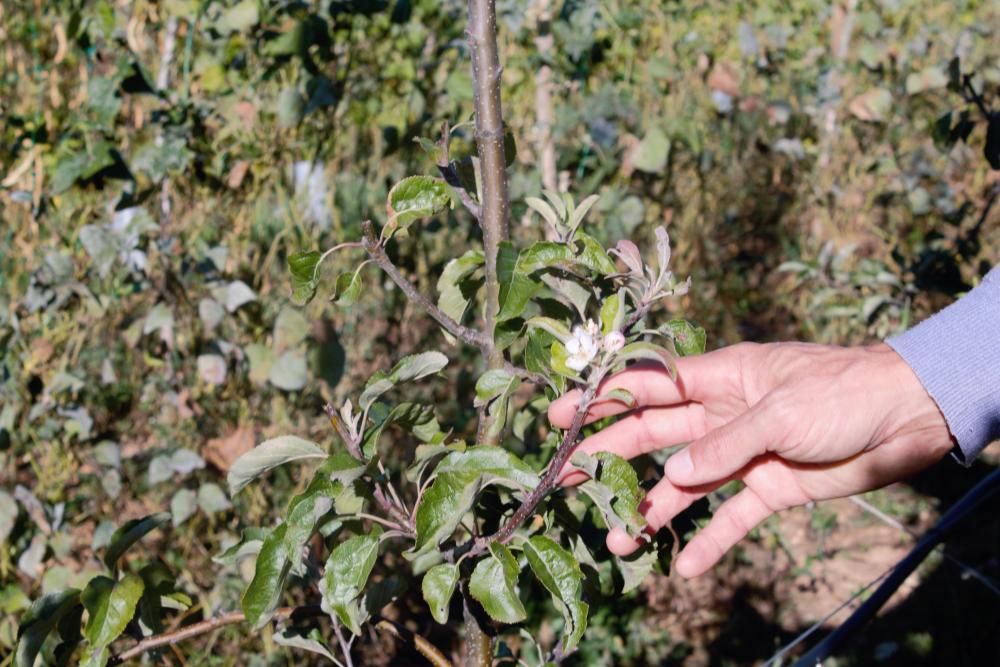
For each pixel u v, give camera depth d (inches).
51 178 124.0
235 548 51.0
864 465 55.0
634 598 145.5
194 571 129.3
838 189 199.5
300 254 45.1
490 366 49.5
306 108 120.5
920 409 52.9
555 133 137.9
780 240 201.3
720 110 171.8
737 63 187.0
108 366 126.2
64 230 125.8
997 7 226.8
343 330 136.8
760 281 200.8
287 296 133.0
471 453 43.2
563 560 43.4
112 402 133.1
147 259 124.6
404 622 142.3
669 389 56.5
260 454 46.3
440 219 135.4
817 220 198.4
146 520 51.1
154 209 126.5
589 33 138.1
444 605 43.0
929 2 226.5
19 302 124.8
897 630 141.3
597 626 141.6
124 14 128.0
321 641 52.8
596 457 44.7
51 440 125.7
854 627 67.6
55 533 120.9
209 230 126.4
